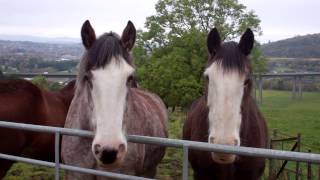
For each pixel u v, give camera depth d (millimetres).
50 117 5000
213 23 15547
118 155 2920
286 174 9742
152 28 15984
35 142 4805
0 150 4516
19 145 4629
